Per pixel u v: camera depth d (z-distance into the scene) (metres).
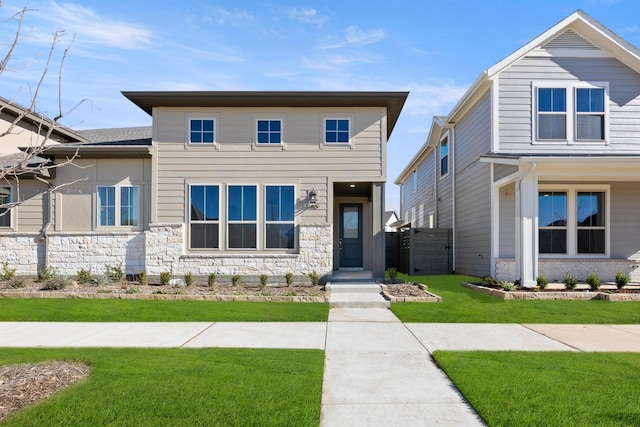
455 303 8.41
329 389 3.89
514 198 11.30
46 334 6.06
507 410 3.31
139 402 3.42
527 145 11.27
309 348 5.29
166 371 4.22
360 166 10.97
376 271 10.84
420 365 4.62
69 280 10.48
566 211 11.51
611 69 11.34
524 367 4.41
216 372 4.20
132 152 11.02
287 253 10.88
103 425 3.04
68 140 14.87
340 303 8.30
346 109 11.05
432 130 17.61
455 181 15.18
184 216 10.99
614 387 3.80
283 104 10.98
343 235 13.29
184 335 6.01
